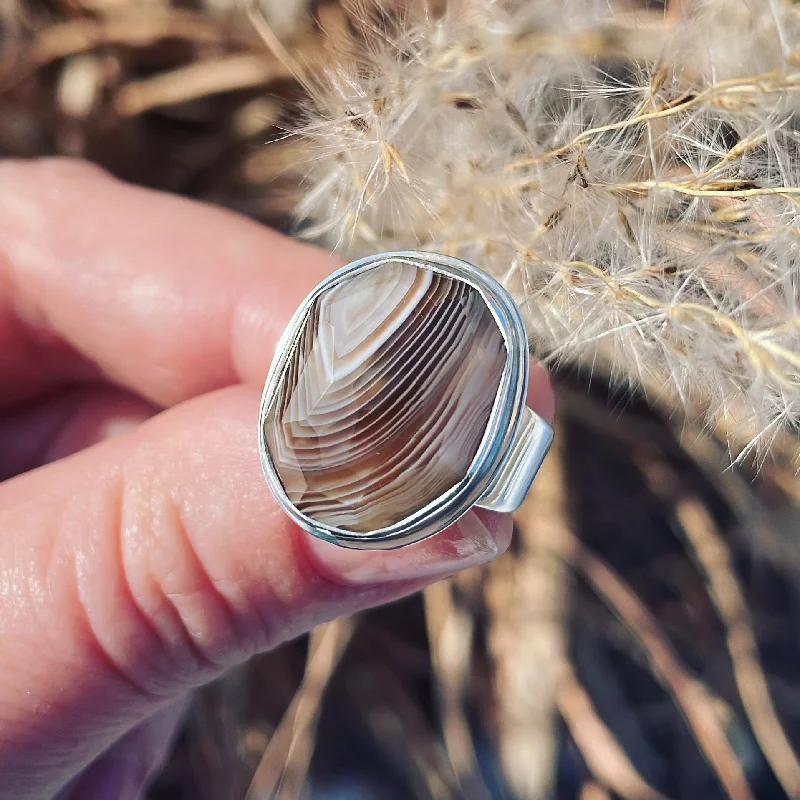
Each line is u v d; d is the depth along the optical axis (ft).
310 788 0.52
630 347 0.28
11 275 0.38
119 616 0.29
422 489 0.23
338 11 0.40
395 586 0.30
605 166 0.27
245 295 0.35
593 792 0.46
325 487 0.24
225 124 0.46
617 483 0.49
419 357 0.24
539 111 0.29
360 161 0.28
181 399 0.39
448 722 0.45
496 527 0.28
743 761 0.47
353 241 0.30
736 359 0.26
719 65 0.26
